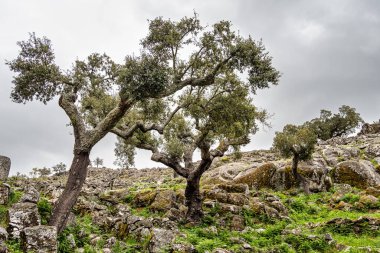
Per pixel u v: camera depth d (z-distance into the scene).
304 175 34.38
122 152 33.19
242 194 24.94
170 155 22.50
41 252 12.60
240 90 22.11
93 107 22.58
